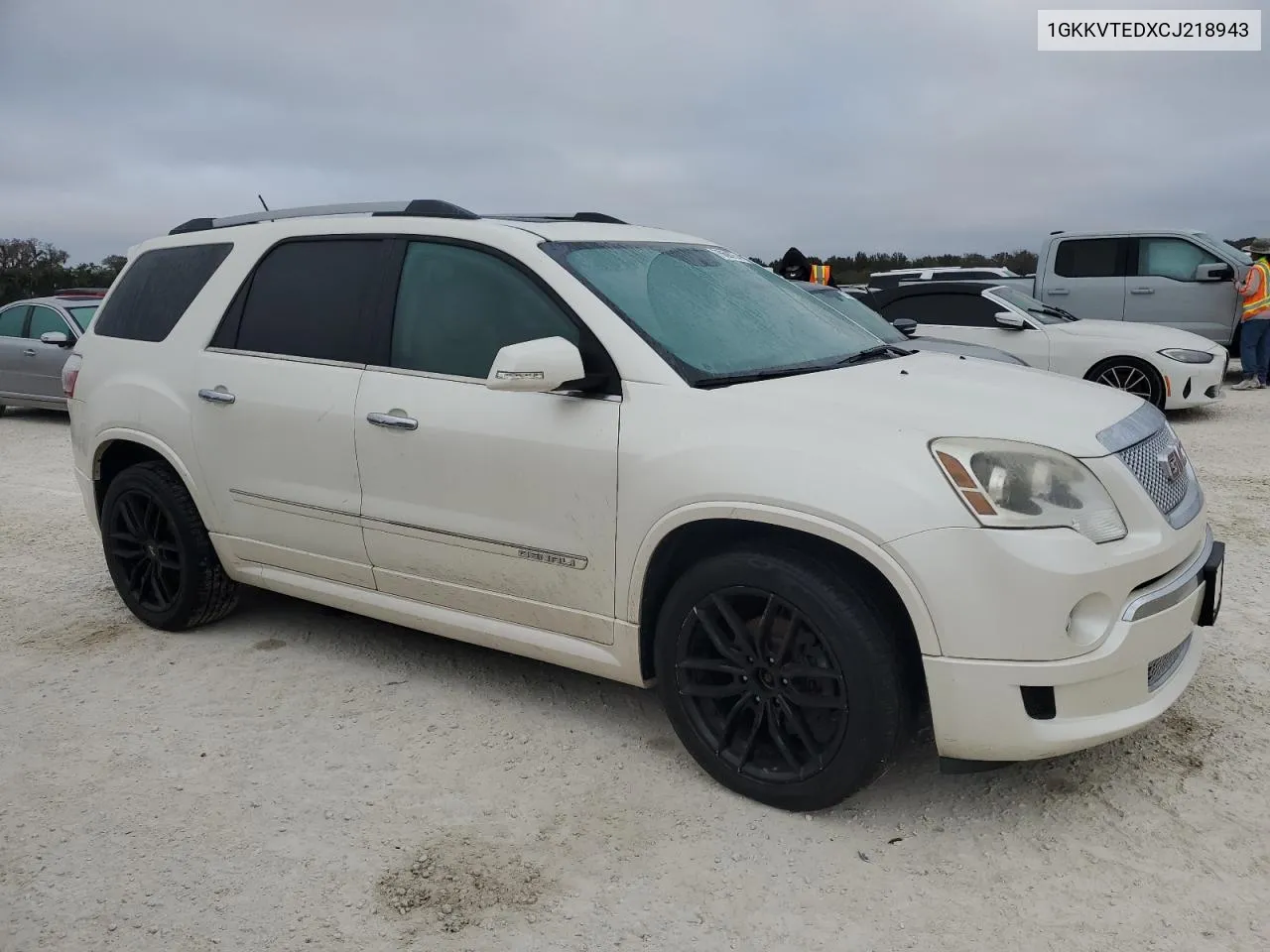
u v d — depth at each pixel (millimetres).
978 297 10836
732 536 3129
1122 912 2561
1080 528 2736
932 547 2682
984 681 2703
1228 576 5109
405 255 3824
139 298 4730
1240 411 10930
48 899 2711
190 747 3562
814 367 3473
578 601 3367
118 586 4816
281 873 2811
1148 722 2857
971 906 2605
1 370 12586
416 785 3266
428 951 2488
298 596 4270
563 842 2934
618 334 3277
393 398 3705
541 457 3332
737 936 2518
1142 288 12891
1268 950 2406
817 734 2984
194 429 4301
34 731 3711
